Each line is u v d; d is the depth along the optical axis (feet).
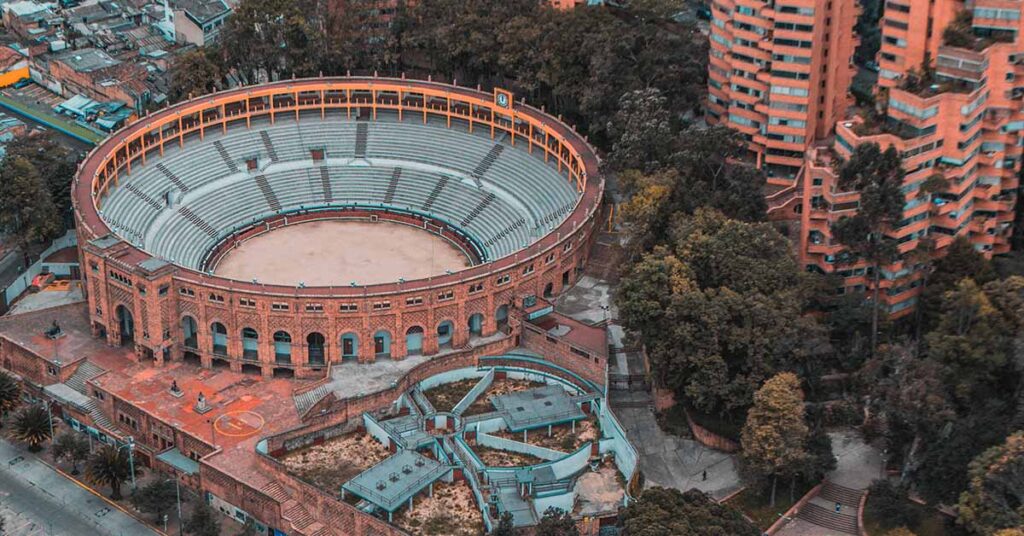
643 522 652.07
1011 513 631.15
